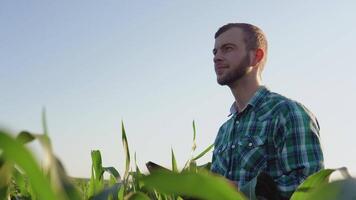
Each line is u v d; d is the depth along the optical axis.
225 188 0.47
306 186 0.79
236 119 3.67
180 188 0.45
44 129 0.50
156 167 1.29
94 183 1.68
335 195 0.49
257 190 1.65
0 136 0.34
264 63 3.89
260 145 3.38
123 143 1.41
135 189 1.69
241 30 3.79
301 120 3.28
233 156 3.52
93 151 1.71
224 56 3.78
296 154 3.21
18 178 1.11
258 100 3.54
